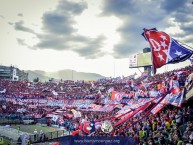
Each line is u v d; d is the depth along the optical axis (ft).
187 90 76.33
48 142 123.54
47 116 202.90
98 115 149.28
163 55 54.80
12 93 296.51
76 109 205.05
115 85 277.03
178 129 58.59
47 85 363.56
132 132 70.49
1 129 167.73
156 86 146.82
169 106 97.60
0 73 620.90
